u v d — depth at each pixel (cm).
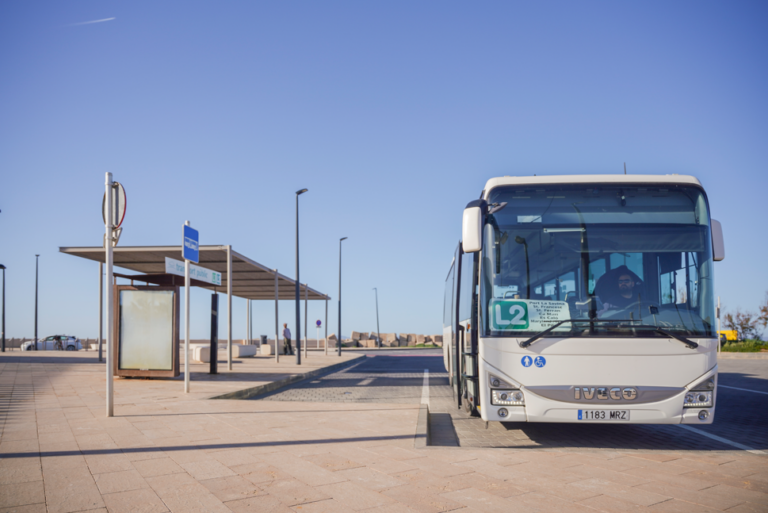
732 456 609
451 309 1235
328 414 855
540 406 652
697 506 430
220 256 1956
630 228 694
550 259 688
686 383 646
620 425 893
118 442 630
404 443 639
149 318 1434
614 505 429
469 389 855
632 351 648
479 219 673
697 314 667
